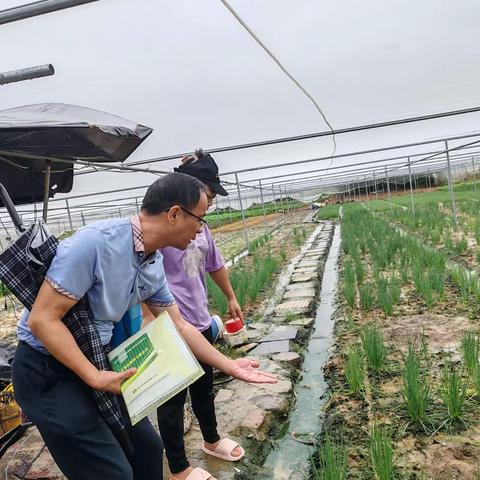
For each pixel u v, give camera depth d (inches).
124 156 146.5
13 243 70.1
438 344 176.9
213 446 123.6
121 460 74.7
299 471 117.8
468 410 128.6
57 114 129.1
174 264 111.7
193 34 175.8
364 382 153.9
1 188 103.2
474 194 796.6
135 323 85.5
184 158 114.9
